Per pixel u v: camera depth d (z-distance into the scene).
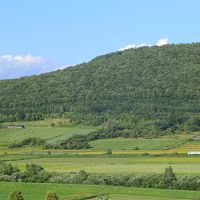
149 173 170.12
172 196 148.88
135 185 164.38
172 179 160.50
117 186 164.50
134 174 172.38
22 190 165.75
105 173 181.50
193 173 174.12
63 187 167.25
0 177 186.12
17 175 185.75
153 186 161.38
